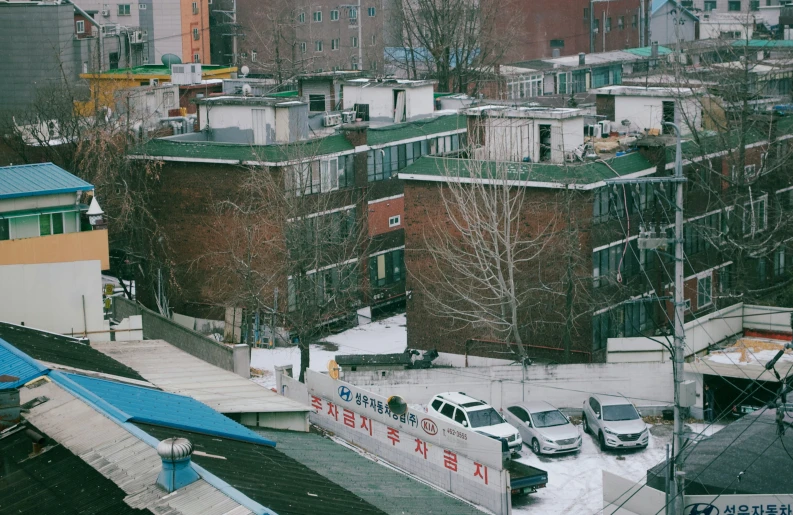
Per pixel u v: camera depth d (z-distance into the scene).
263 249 50.91
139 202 52.84
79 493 20.02
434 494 30.45
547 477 34.53
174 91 72.56
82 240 36.69
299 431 32.09
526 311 46.44
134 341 36.78
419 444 34.78
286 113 54.25
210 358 40.88
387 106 62.56
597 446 39.06
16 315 34.09
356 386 39.56
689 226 51.25
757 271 54.91
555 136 48.62
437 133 59.81
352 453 31.97
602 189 45.53
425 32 100.56
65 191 37.31
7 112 77.06
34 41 86.38
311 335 45.72
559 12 111.62
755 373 40.19
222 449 23.27
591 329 45.38
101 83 76.50
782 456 30.67
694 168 51.25
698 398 41.38
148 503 19.02
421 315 49.16
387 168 57.19
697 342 43.69
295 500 20.55
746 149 55.12
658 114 57.00
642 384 41.84
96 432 22.69
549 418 39.16
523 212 45.91
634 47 117.19
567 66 92.50
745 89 51.69
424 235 48.34
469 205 46.31
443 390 42.12
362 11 117.69
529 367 41.78
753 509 27.75
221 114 55.91
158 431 23.20
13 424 23.41
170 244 53.81
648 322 48.72
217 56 119.44
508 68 91.50
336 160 53.75
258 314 51.62
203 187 52.44
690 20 120.75
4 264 35.16
